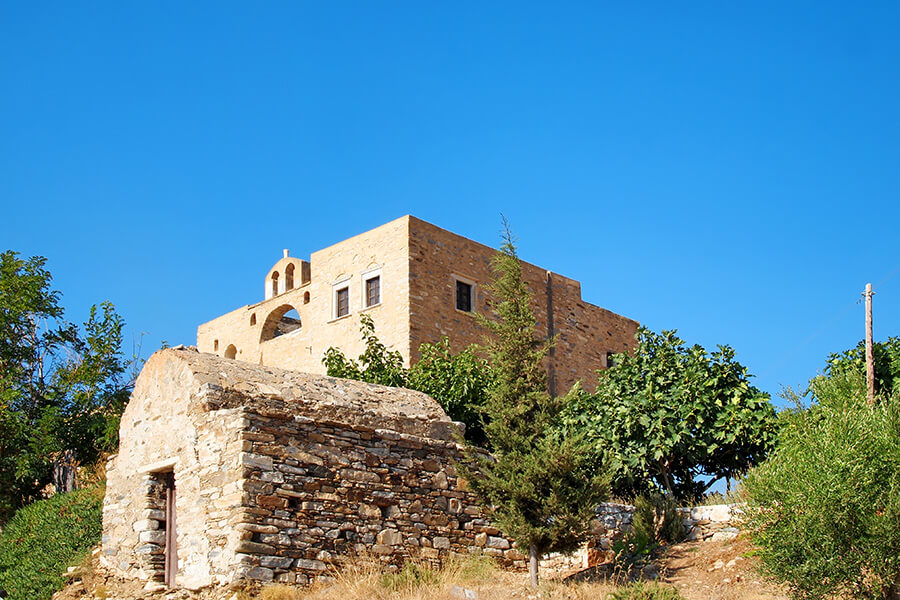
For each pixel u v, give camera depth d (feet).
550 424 58.49
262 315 137.59
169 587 59.57
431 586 54.65
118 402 101.96
